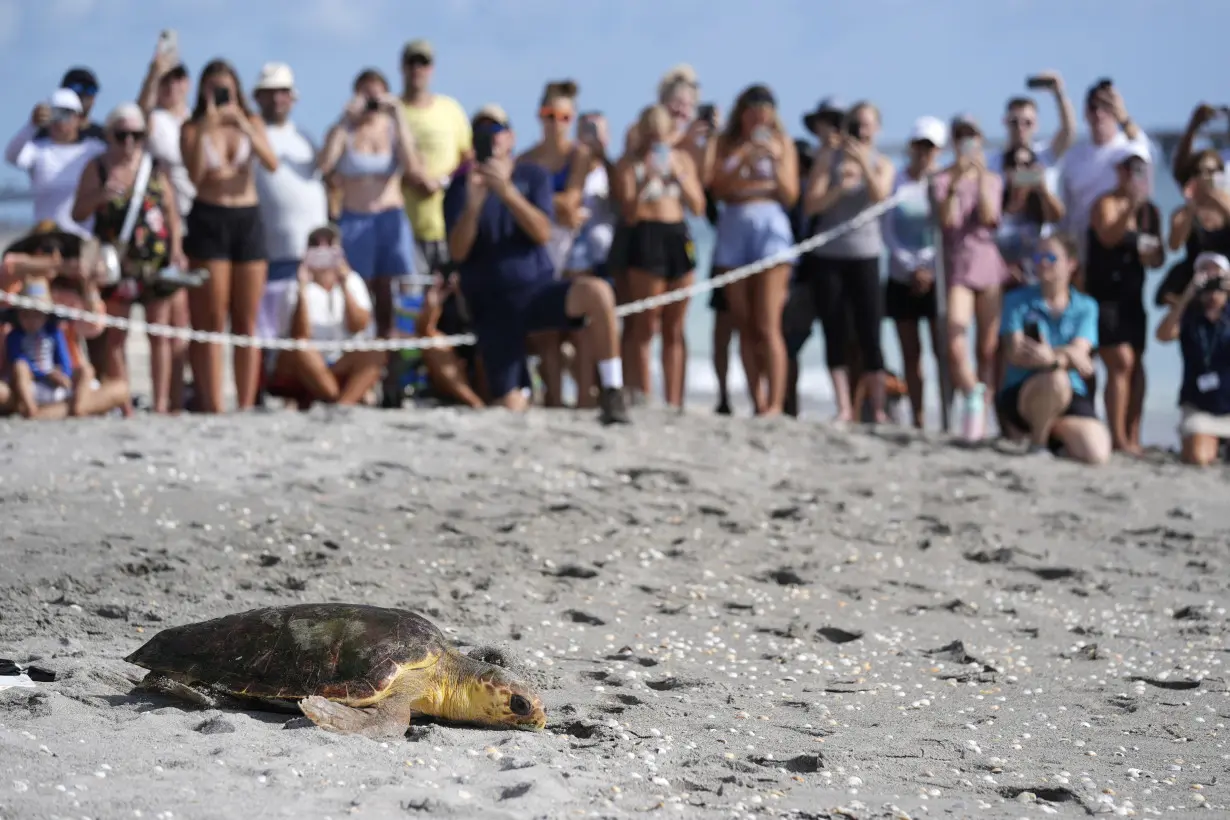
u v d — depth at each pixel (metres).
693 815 3.59
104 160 10.12
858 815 3.67
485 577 6.74
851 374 12.34
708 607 6.60
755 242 11.12
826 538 8.05
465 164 10.59
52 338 9.98
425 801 3.49
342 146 11.12
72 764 3.63
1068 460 10.60
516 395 10.84
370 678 4.20
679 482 8.94
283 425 9.68
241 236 10.35
